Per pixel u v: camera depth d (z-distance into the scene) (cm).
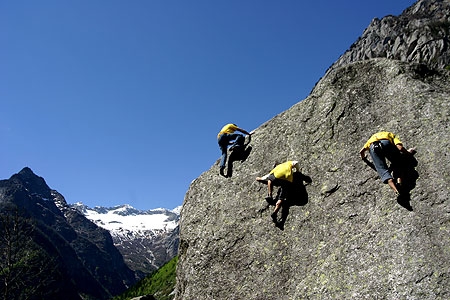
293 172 1209
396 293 812
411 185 952
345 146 1158
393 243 884
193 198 1456
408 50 17612
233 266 1166
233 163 1428
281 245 1103
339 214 1041
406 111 1098
